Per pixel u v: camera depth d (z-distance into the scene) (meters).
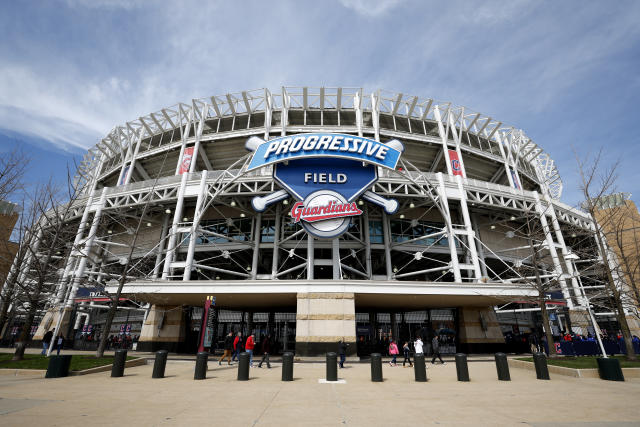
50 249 19.62
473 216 38.75
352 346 21.50
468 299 25.38
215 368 16.73
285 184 28.09
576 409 7.84
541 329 36.34
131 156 43.50
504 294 23.39
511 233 36.50
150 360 20.06
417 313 36.97
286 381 12.37
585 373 13.84
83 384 11.33
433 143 40.56
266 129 38.44
